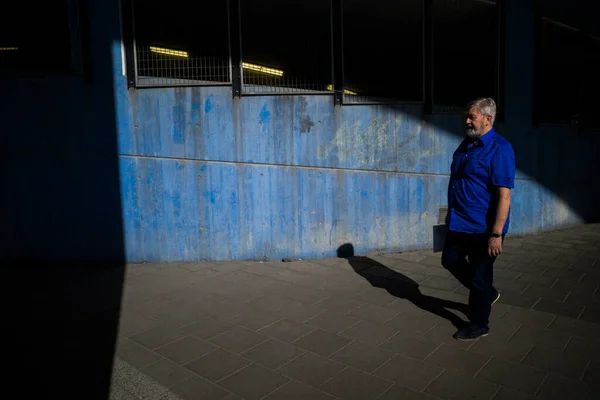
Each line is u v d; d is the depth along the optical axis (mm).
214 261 5918
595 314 4184
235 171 5762
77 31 5578
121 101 5672
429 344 3674
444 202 6438
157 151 5734
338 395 2998
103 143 5746
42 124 5773
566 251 6273
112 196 5828
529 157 7113
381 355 3512
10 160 5844
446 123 6320
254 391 3061
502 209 3396
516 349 3557
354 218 6055
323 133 5840
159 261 5906
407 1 5984
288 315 4285
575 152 7883
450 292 4812
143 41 5605
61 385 3129
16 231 5938
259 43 5641
